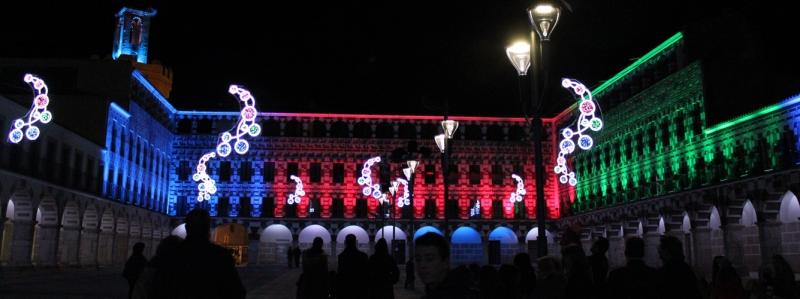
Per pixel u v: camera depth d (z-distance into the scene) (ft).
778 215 121.08
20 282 108.78
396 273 42.22
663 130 163.94
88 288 100.01
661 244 29.94
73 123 171.22
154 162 214.69
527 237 230.07
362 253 40.11
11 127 124.98
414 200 229.86
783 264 47.60
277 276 151.74
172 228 228.22
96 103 173.06
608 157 195.31
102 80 186.09
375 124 235.81
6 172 118.62
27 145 130.62
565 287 28.53
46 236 141.79
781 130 119.96
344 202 230.89
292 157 233.35
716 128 139.13
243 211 229.45
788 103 117.29
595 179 203.82
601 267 33.76
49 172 140.36
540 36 56.90
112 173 176.86
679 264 28.78
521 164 236.02
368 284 39.45
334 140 234.38
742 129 131.75
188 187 230.68
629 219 176.04
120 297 84.94
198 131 234.38
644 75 174.81
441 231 227.61
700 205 141.69
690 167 150.71
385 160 232.94
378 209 229.25
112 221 176.76
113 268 167.02
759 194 121.80
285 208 230.27
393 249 142.92
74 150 152.46
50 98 170.91
